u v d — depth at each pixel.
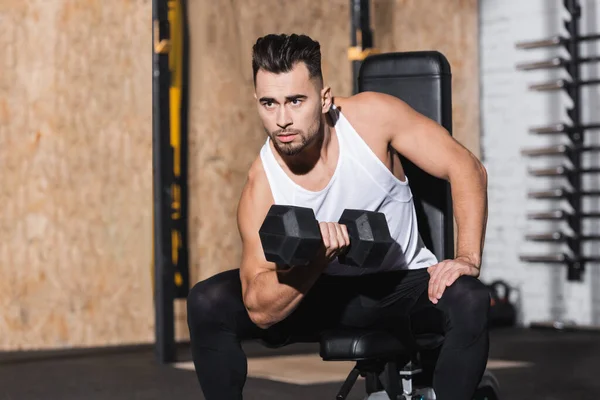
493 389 2.63
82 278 5.39
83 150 5.40
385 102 2.20
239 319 2.12
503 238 6.63
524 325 6.50
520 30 6.58
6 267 5.28
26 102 5.32
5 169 5.29
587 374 4.32
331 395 3.73
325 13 5.94
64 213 5.36
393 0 6.29
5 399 3.75
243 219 2.12
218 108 5.61
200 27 5.53
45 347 5.30
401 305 2.17
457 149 2.17
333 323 2.18
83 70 5.40
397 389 2.25
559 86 6.29
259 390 3.86
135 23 5.51
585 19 6.33
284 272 1.94
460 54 6.63
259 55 1.94
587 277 6.27
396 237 2.19
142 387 4.01
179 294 5.50
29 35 5.33
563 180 6.41
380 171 2.12
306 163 2.08
